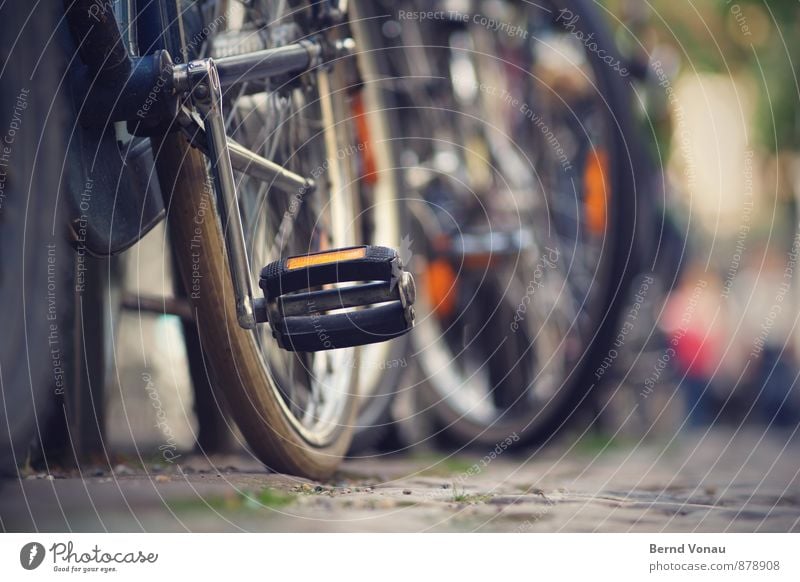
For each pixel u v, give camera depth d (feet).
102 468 12.23
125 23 9.00
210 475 10.89
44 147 7.40
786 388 45.96
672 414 31.81
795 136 36.58
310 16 11.51
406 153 18.84
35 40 7.38
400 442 18.30
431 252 18.54
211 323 9.36
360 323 8.65
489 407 18.92
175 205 9.10
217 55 11.33
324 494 10.26
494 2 20.17
